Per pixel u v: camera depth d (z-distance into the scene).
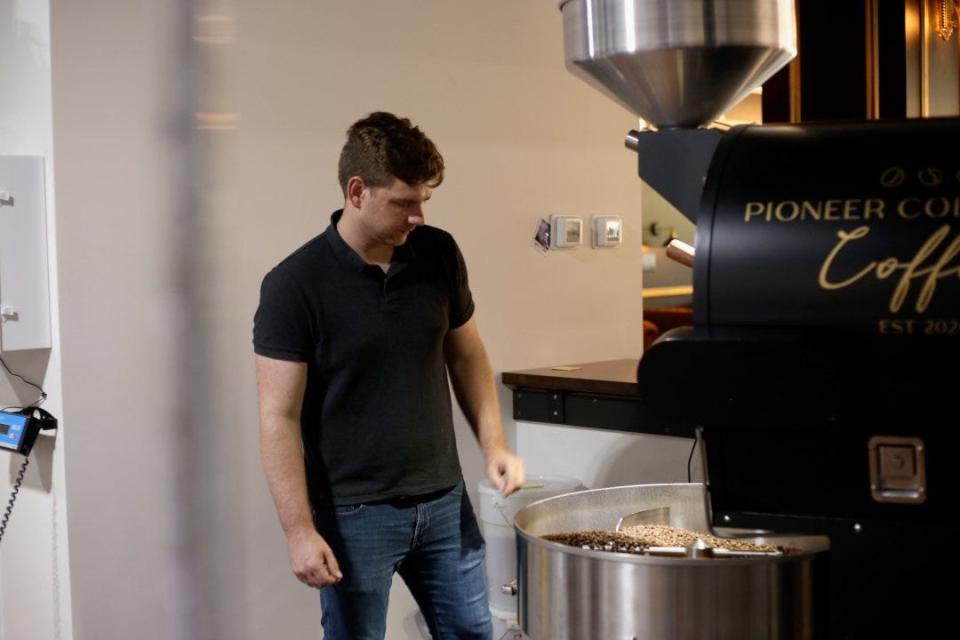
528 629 1.54
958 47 4.83
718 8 1.41
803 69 4.69
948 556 1.29
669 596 1.38
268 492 2.89
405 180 2.09
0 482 2.81
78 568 2.54
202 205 2.72
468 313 2.38
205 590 2.77
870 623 1.34
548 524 1.77
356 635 2.24
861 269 1.24
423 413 2.25
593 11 1.48
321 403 2.20
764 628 1.37
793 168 1.30
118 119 2.56
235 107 2.78
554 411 3.25
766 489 1.36
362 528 2.21
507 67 3.48
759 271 1.28
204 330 2.74
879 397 1.26
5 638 2.85
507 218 3.50
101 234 2.54
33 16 2.49
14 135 2.61
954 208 1.22
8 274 2.44
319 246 2.19
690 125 1.52
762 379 1.26
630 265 4.01
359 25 3.04
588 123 3.80
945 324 1.20
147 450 2.64
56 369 2.51
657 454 3.03
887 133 1.29
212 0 2.72
